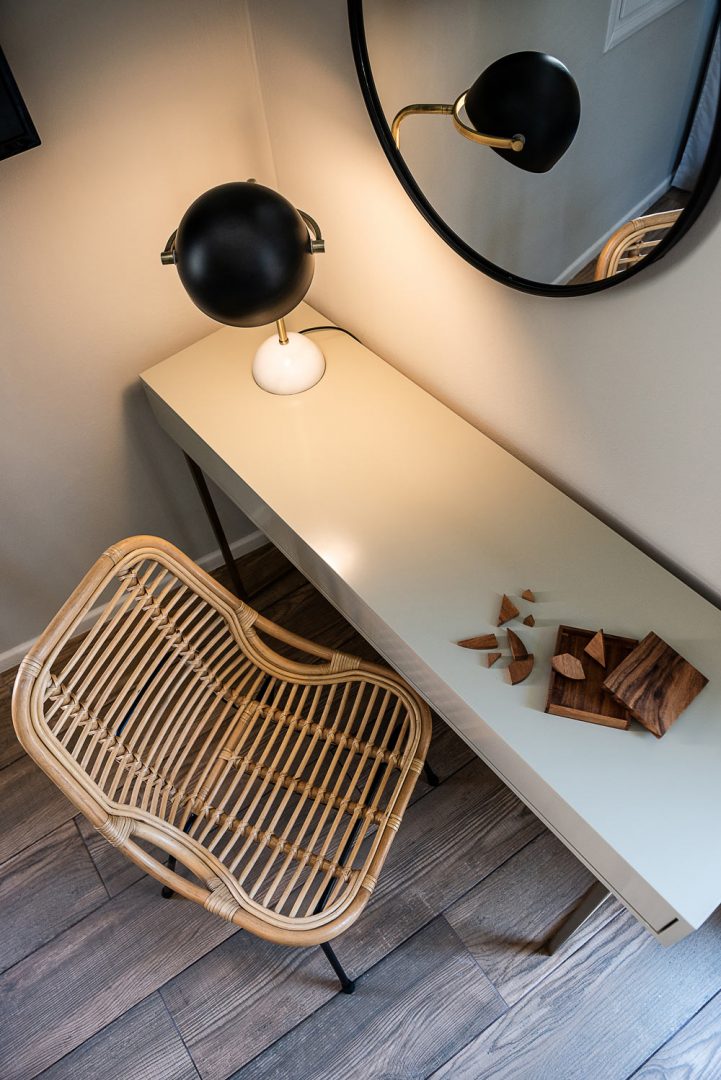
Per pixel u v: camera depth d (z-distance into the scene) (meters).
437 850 1.63
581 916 1.33
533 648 1.18
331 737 1.38
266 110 1.52
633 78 0.84
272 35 1.37
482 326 1.34
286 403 1.55
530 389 1.32
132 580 1.24
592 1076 1.38
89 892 1.65
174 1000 1.51
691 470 1.12
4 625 1.92
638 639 1.17
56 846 1.71
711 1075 1.37
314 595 2.09
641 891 0.99
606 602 1.22
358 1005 1.48
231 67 1.44
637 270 0.98
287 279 1.21
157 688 1.84
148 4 1.29
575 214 1.01
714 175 0.84
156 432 1.82
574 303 1.13
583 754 1.07
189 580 1.33
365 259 1.52
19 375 1.54
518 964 1.49
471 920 1.55
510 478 1.39
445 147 1.14
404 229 1.37
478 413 1.49
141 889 1.64
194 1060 1.45
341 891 1.23
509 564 1.27
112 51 1.30
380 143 1.28
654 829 1.00
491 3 0.94
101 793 1.13
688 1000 1.43
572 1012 1.44
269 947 1.55
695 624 1.18
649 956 1.48
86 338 1.58
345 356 1.64
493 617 1.22
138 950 1.57
